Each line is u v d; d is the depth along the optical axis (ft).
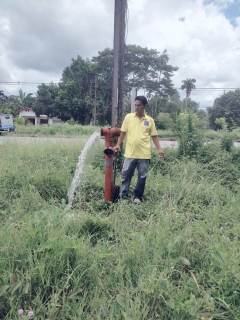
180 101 182.09
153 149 22.17
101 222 9.27
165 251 7.10
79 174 15.19
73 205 12.26
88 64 144.46
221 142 22.94
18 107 183.52
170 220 9.32
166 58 142.10
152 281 5.84
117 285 6.41
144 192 13.83
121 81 18.04
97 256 7.09
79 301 5.92
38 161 19.02
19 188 13.74
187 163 19.10
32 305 5.76
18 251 6.66
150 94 149.79
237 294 5.96
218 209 10.48
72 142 26.53
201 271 6.76
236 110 136.05
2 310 5.65
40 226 7.43
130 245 7.41
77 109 140.46
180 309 5.43
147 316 5.53
